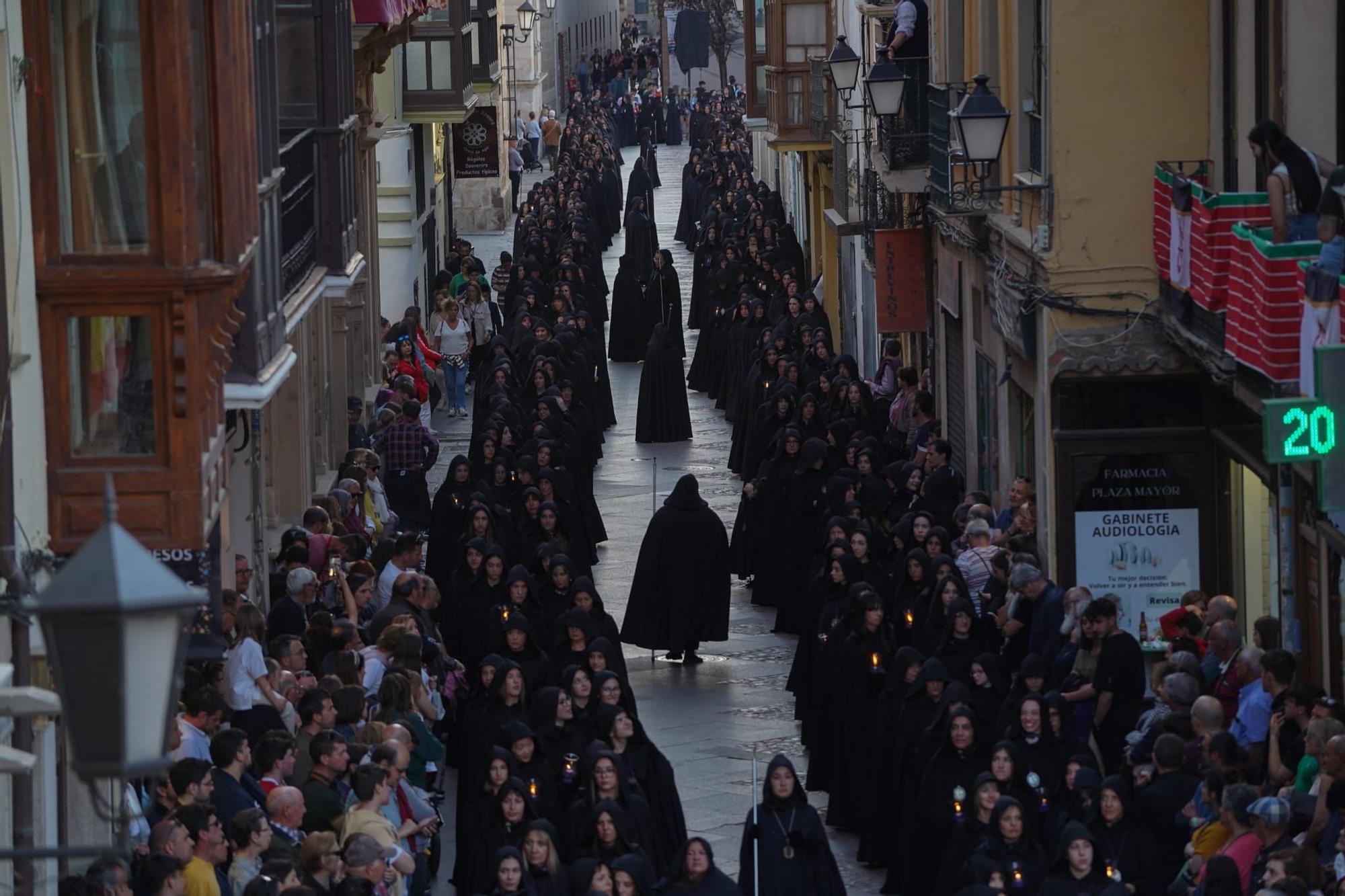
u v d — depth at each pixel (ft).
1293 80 139.33
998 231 189.88
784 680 198.90
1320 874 97.50
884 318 251.19
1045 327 166.91
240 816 106.22
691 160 639.35
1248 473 159.22
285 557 163.53
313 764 119.24
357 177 227.61
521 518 203.00
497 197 555.28
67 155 105.70
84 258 106.42
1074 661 145.28
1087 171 164.35
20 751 92.68
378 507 209.67
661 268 388.78
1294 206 122.62
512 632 155.43
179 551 108.27
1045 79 167.73
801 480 215.31
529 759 131.85
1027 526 172.86
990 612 161.38
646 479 287.07
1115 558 165.68
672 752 174.81
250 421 178.09
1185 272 148.77
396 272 345.31
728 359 333.01
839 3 367.66
